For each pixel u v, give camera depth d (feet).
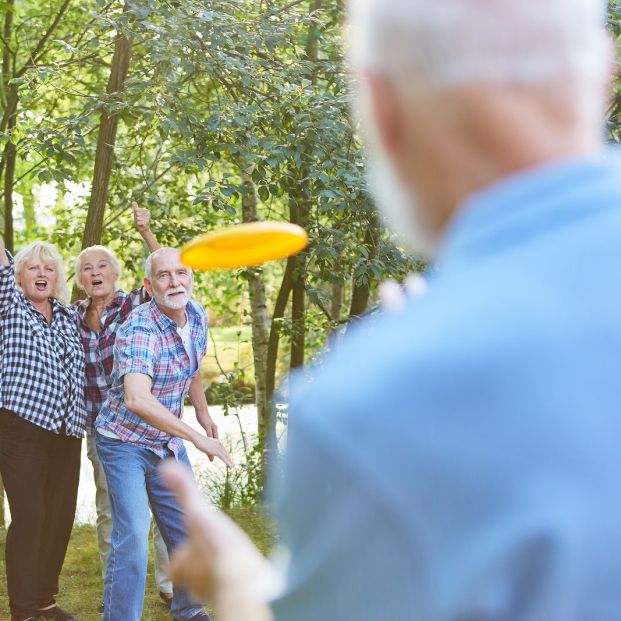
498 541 1.75
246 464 24.90
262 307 27.94
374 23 2.10
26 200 31.40
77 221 27.78
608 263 1.94
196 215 27.27
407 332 1.95
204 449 13.28
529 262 1.97
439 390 1.84
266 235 4.77
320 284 25.99
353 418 1.87
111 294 16.94
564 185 2.02
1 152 24.67
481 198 2.06
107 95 20.21
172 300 13.98
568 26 2.02
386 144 2.17
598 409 1.81
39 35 25.95
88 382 16.74
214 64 20.13
